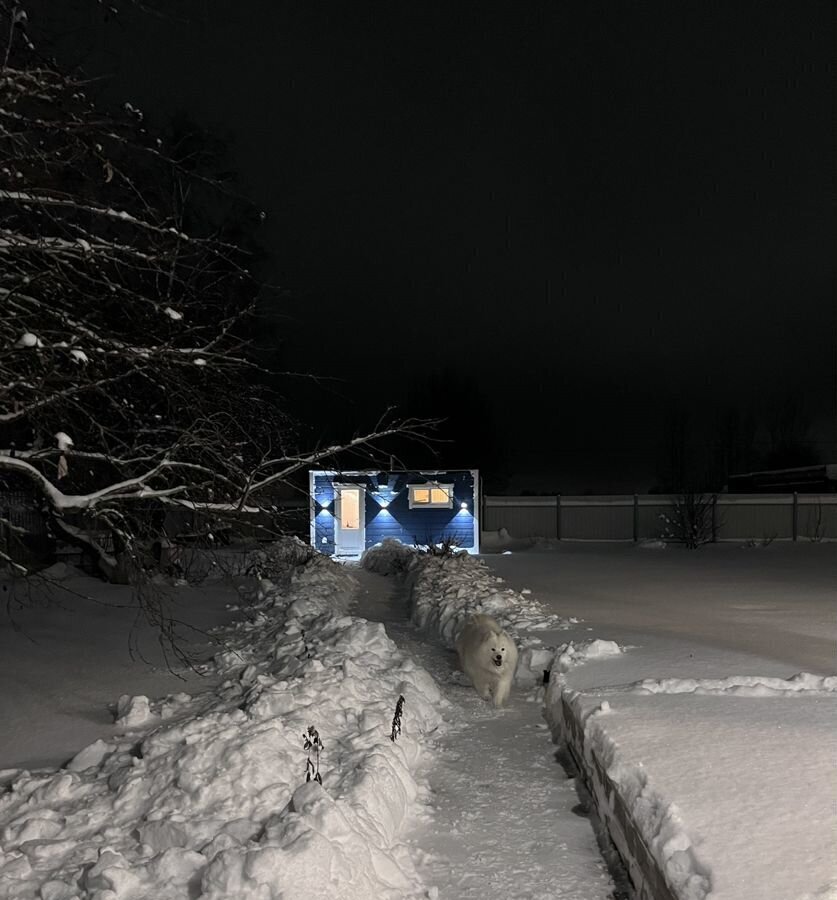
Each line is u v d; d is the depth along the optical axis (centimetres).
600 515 3188
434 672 1031
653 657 897
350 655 852
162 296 791
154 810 496
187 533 872
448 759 687
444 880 461
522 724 797
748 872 367
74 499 655
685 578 1864
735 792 462
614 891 452
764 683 736
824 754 529
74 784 557
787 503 3094
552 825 543
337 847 408
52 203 630
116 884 388
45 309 672
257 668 859
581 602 1430
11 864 427
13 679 928
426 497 2834
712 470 5481
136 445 806
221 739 558
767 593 1559
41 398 640
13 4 596
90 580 1605
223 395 895
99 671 962
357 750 588
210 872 382
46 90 604
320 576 1772
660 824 424
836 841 394
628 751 541
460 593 1408
